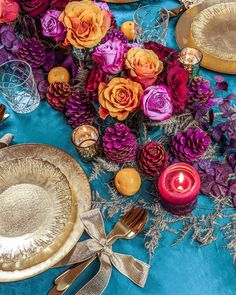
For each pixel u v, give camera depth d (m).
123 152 0.77
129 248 0.75
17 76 0.94
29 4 0.86
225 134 0.85
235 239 0.74
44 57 0.93
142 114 0.80
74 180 0.80
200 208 0.78
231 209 0.78
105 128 0.86
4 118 0.94
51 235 0.75
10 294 0.72
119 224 0.76
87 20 0.74
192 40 1.01
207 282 0.72
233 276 0.72
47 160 0.82
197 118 0.83
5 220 0.77
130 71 0.71
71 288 0.72
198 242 0.75
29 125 0.93
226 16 1.05
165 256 0.74
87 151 0.81
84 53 0.84
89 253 0.73
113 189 0.80
